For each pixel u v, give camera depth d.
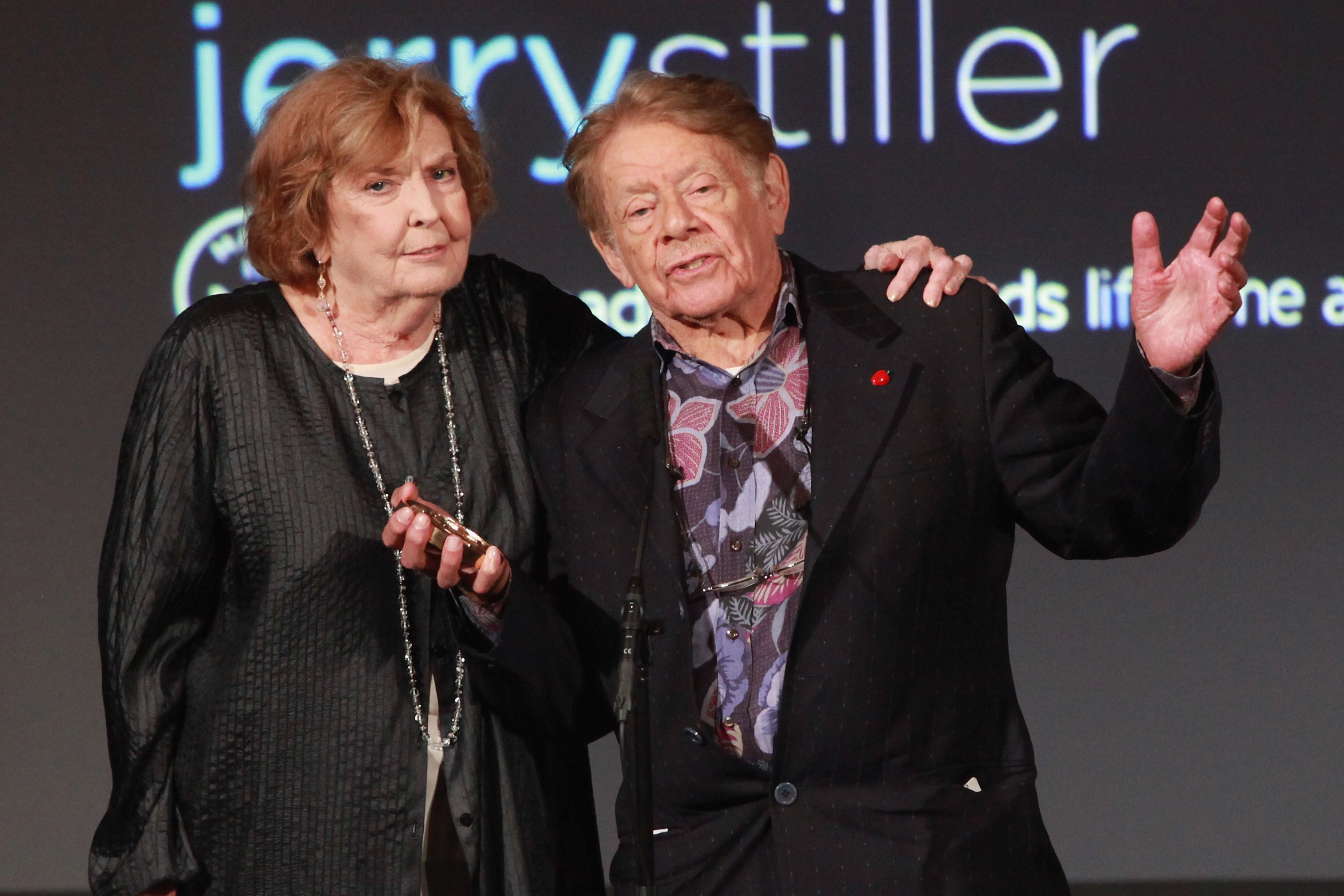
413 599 7.75
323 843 7.53
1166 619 16.25
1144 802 16.22
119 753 7.59
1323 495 16.08
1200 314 6.27
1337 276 15.98
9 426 16.06
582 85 15.98
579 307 8.91
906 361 7.31
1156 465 6.59
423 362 8.09
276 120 7.76
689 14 15.98
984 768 7.19
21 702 16.03
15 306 16.02
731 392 7.51
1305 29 15.87
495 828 7.75
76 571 16.08
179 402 7.70
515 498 7.99
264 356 7.81
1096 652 16.31
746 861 7.07
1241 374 16.14
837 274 7.86
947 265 7.66
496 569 7.07
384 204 7.64
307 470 7.66
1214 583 16.20
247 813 7.54
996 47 16.02
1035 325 16.03
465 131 8.00
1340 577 16.06
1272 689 16.12
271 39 15.95
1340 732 16.05
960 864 6.84
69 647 16.08
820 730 6.98
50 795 16.02
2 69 15.98
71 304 16.03
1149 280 6.45
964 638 7.18
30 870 15.96
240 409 7.70
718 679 7.16
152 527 7.61
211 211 15.99
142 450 7.70
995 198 16.03
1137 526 6.86
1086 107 15.98
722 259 7.28
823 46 16.02
